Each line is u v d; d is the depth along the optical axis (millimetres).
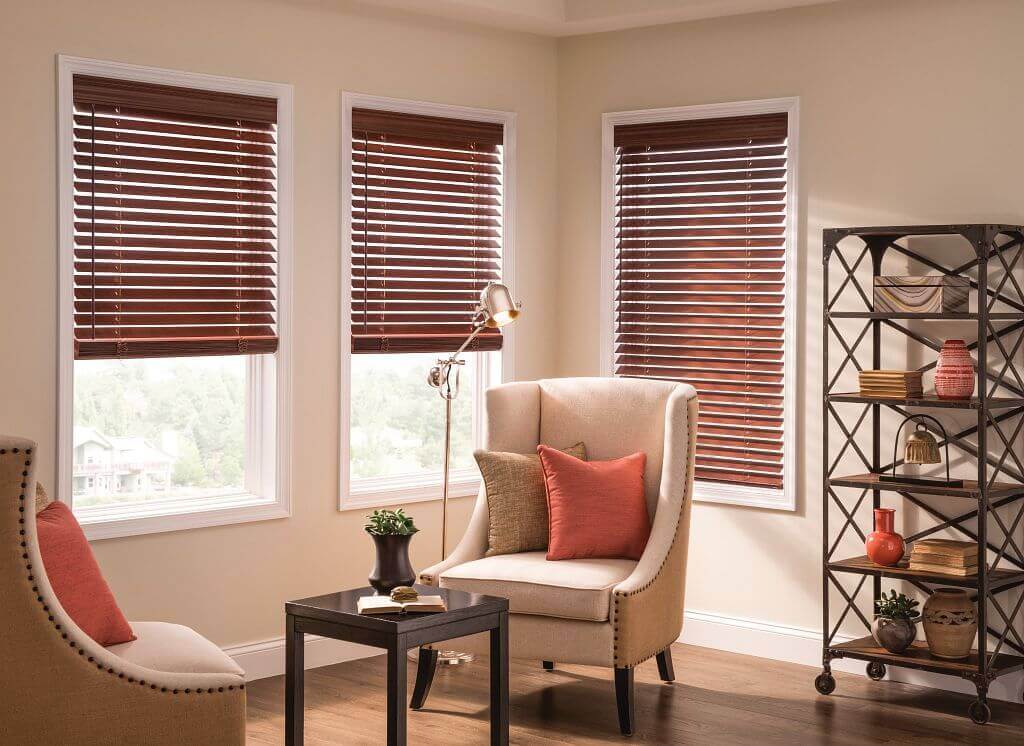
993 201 4215
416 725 3846
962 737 3750
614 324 5191
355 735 3727
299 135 4465
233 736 2896
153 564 4109
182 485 4328
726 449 4891
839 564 4211
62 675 2686
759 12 4727
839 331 4559
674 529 3979
